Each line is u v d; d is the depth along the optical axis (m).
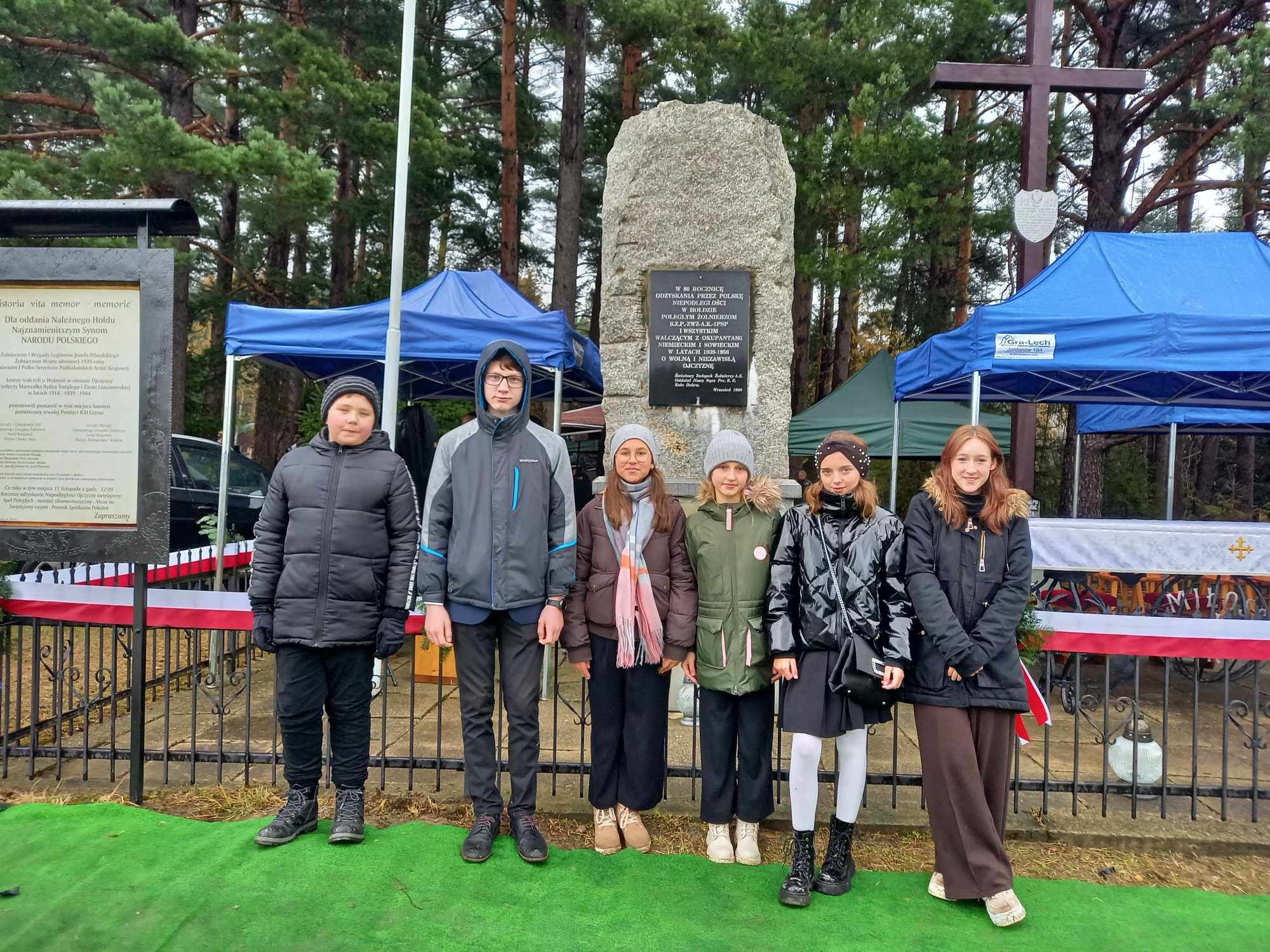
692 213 4.76
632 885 2.94
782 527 3.01
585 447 14.55
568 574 3.12
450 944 2.56
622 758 3.23
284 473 3.12
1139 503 15.10
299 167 9.73
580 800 3.59
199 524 8.45
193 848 3.10
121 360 3.54
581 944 2.58
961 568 2.83
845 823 2.94
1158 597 5.69
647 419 4.82
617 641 3.13
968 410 10.28
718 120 4.75
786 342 4.77
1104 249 5.65
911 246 12.52
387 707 4.97
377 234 18.61
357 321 5.66
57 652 3.85
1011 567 2.81
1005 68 6.76
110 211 3.48
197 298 16.89
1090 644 3.51
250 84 12.06
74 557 3.57
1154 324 4.80
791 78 12.09
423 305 6.24
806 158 12.03
